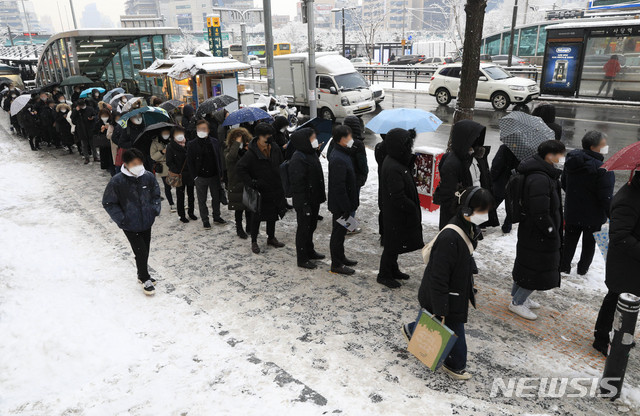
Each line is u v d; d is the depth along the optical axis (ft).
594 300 15.83
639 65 55.16
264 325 14.52
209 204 27.68
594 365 12.50
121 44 64.28
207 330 14.28
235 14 74.18
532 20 179.01
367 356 12.88
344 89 55.62
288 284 17.25
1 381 11.99
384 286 16.96
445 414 10.63
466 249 10.49
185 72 41.47
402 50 157.89
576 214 16.22
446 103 64.23
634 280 11.37
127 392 11.54
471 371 12.25
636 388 11.59
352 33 221.66
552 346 13.37
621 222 11.09
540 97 62.59
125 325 14.61
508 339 13.71
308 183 17.43
